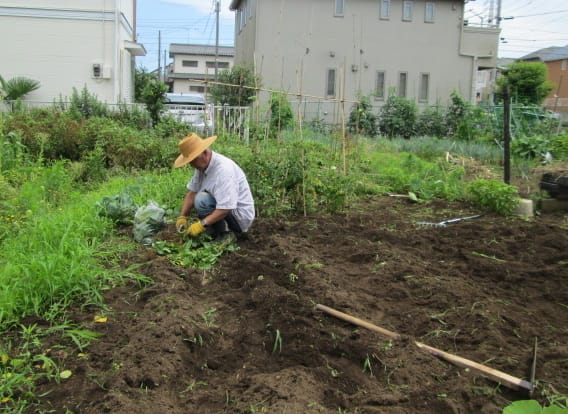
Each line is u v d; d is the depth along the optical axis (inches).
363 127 863.1
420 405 108.4
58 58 651.5
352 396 110.6
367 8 1005.2
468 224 263.9
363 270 186.9
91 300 146.0
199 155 187.0
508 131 323.3
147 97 528.7
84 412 101.7
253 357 126.9
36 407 103.3
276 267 177.9
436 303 159.0
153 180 303.0
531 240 236.1
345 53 1003.9
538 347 135.1
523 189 367.9
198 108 594.9
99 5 647.1
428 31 1043.9
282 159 269.6
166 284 159.2
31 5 636.1
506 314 153.9
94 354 121.9
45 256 152.0
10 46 642.2
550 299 170.6
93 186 323.6
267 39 961.5
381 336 134.9
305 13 972.6
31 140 374.9
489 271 192.2
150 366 115.5
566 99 1610.5
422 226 258.2
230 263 183.0
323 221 253.1
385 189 351.6
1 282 141.5
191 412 104.7
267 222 237.8
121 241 197.2
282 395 106.0
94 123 399.9
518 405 98.2
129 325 136.3
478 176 416.5
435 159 502.3
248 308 150.4
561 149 483.8
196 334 131.3
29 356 117.7
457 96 900.0
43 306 141.1
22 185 265.7
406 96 1055.0
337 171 316.5
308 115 968.9
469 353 131.3
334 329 137.2
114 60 659.4
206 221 188.2
